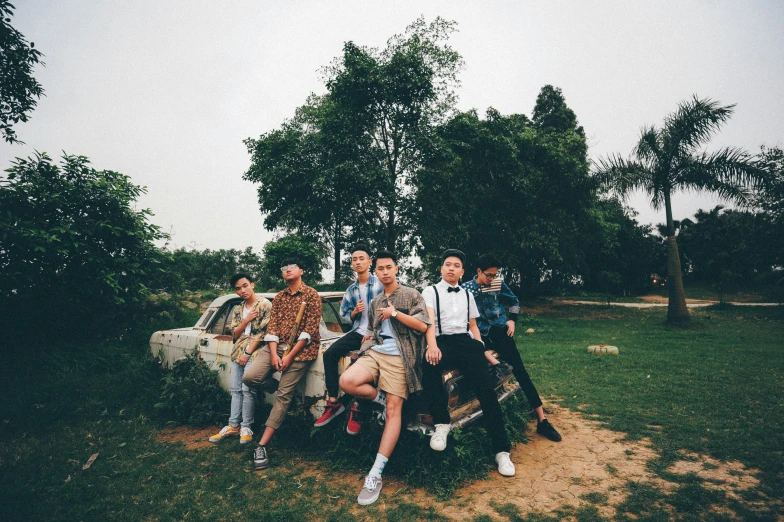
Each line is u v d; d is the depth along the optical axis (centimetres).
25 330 636
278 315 387
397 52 1535
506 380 429
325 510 288
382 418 339
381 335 338
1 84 858
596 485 316
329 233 1866
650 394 552
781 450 369
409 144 1554
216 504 301
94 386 557
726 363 746
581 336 1188
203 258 1966
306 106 2075
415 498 303
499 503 292
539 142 1856
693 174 1327
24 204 638
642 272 3719
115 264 693
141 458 379
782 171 1434
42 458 380
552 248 1905
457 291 363
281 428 426
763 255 2106
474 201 1847
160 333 573
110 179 733
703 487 307
